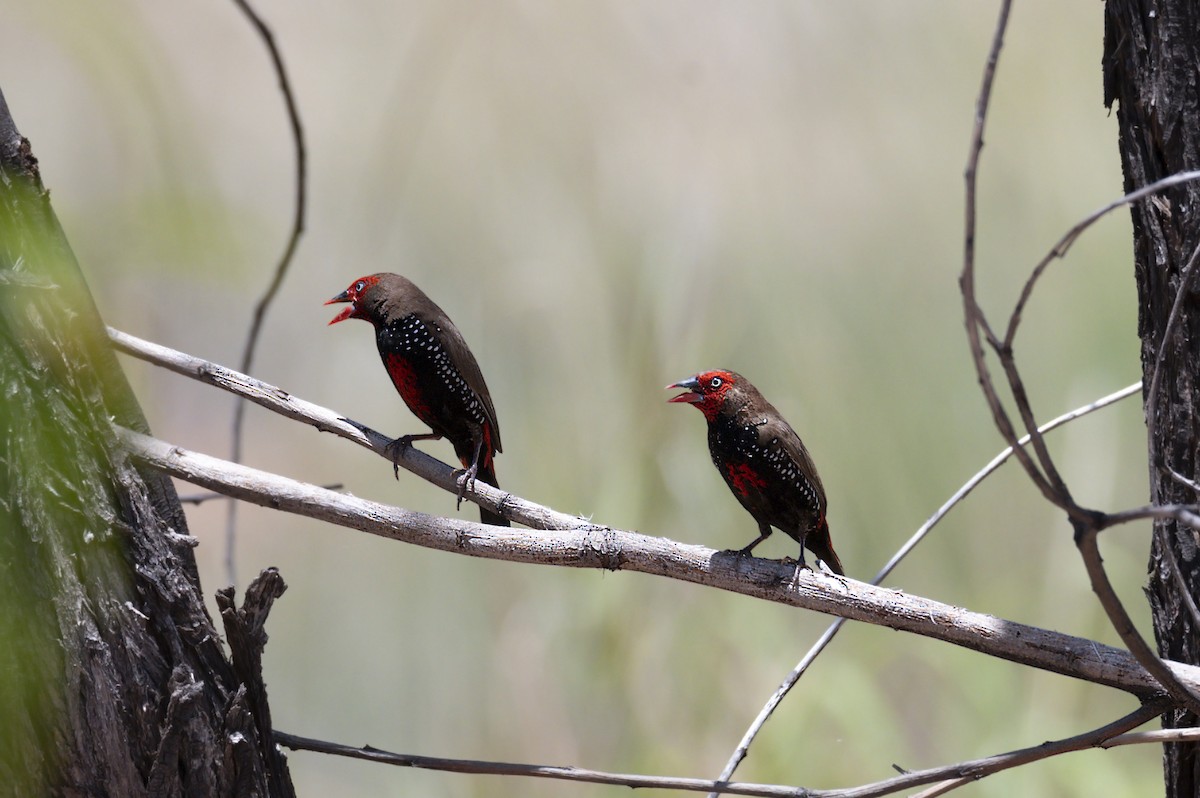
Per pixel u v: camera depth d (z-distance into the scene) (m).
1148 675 5.11
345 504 5.44
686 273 12.64
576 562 5.57
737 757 5.39
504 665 11.85
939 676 11.13
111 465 4.89
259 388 6.00
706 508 11.70
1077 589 11.56
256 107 15.78
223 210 10.59
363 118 15.72
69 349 4.85
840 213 13.68
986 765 5.14
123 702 4.77
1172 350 5.24
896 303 13.09
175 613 4.90
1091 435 12.10
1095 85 14.10
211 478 5.24
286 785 5.25
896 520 12.22
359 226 14.90
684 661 11.31
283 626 13.20
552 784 11.06
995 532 12.12
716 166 13.91
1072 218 13.34
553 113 14.74
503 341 12.84
